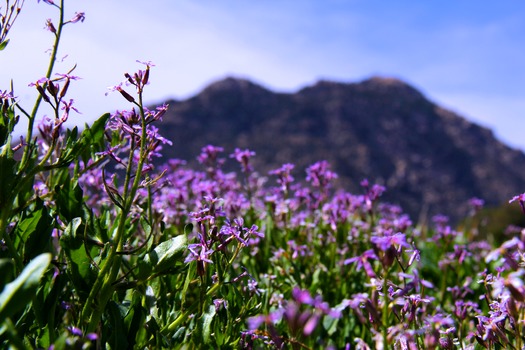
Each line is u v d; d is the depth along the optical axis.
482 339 2.74
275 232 5.25
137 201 3.68
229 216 4.86
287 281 4.58
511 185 113.38
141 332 2.78
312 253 5.09
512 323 2.70
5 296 2.05
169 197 4.97
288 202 5.52
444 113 135.75
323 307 1.91
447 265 5.09
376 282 2.51
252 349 3.00
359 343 2.37
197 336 2.82
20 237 2.97
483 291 5.02
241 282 3.82
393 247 2.21
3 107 2.99
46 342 2.71
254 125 114.56
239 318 3.15
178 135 104.56
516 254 2.75
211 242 2.96
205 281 2.96
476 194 108.94
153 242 3.38
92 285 2.90
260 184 6.52
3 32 3.03
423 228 7.73
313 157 101.31
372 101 130.75
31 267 2.10
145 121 2.92
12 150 3.04
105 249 3.02
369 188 5.48
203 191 5.04
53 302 2.79
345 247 5.43
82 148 3.02
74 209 3.25
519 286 2.26
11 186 2.84
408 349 2.47
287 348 3.09
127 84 2.79
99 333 2.71
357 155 106.69
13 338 2.12
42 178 3.83
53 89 2.94
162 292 3.30
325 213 5.80
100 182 4.45
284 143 105.69
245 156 5.80
